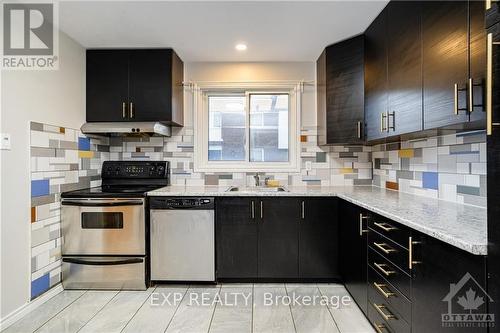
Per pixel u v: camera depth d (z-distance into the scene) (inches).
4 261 76.1
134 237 99.4
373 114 91.0
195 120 126.4
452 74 54.8
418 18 66.1
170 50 112.4
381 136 85.4
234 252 102.8
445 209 66.4
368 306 77.2
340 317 81.0
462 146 72.2
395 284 61.0
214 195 101.9
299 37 102.6
